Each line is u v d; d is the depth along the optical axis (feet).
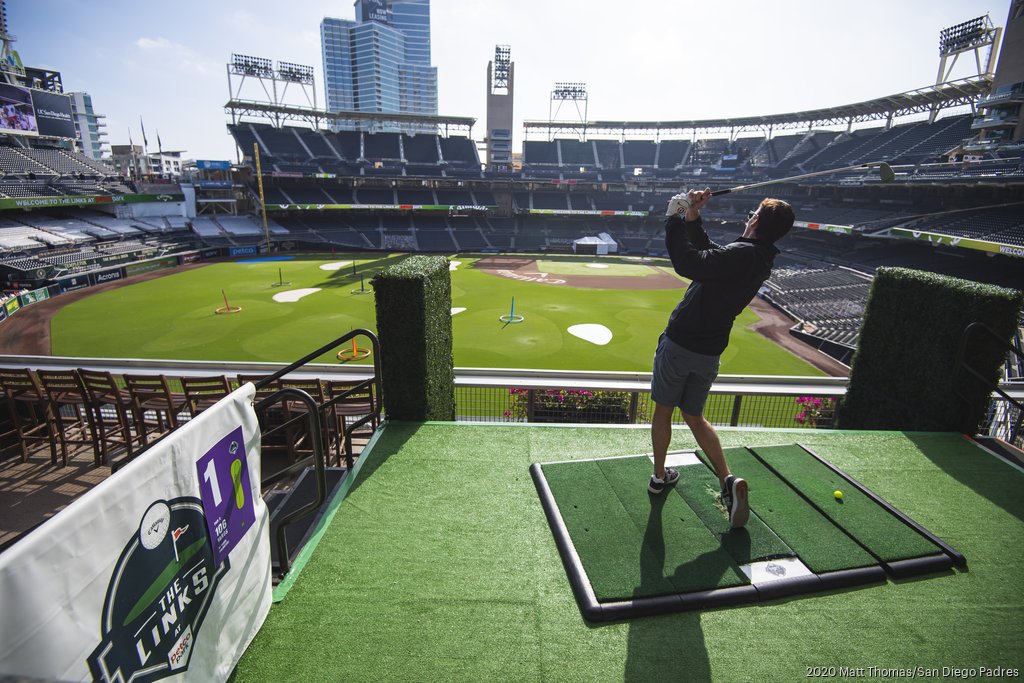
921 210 129.70
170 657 6.38
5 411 24.81
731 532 10.75
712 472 13.17
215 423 7.30
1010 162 99.76
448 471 13.46
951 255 116.88
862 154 166.91
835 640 8.36
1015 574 9.99
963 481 13.26
